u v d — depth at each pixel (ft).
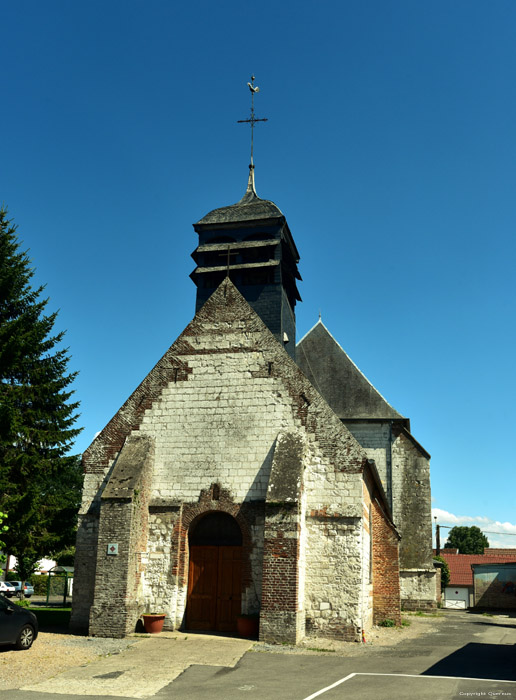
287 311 86.28
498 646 51.16
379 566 66.69
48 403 88.07
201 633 52.95
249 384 59.00
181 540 55.77
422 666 40.70
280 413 57.62
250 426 57.77
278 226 85.20
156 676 37.32
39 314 91.04
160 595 54.39
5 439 78.84
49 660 40.93
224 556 56.29
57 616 69.56
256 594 53.36
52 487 157.69
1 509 77.15
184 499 56.90
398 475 90.12
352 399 94.48
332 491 54.75
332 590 52.70
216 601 55.21
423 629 65.10
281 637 48.75
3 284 85.66
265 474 56.18
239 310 61.72
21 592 109.81
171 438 58.95
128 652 44.42
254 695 32.48
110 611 51.06
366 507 59.47
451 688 33.30
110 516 52.95
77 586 56.70
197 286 85.51
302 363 100.73
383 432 91.66
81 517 58.65
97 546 55.47
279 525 51.03
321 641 50.49
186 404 59.72
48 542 87.04
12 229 91.71
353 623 51.70
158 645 47.11
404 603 86.28
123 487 53.78
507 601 111.86
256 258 84.74
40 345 88.53
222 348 60.70
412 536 87.86
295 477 52.54
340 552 53.31
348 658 43.68
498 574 113.70
